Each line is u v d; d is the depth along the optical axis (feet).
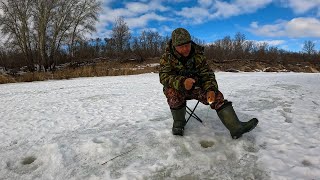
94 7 119.03
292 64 141.49
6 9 109.81
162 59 11.44
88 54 146.20
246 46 170.71
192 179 8.98
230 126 11.08
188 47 10.70
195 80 11.32
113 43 166.50
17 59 128.47
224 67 119.24
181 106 11.80
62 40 119.24
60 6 114.93
